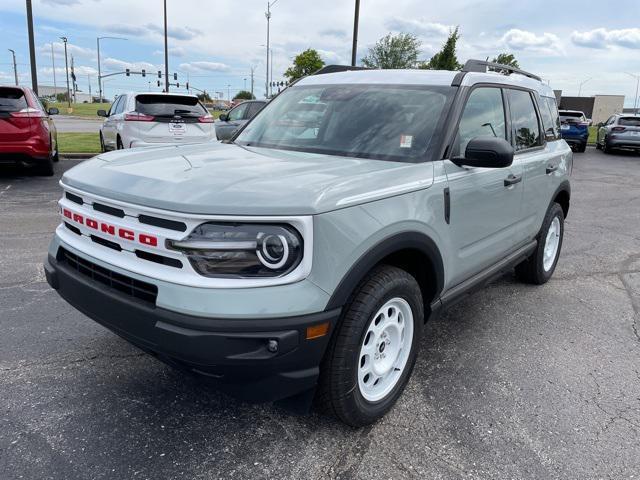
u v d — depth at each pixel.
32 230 6.61
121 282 2.56
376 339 2.82
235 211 2.26
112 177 2.71
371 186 2.66
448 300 3.42
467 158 3.17
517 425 2.99
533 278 5.26
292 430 2.86
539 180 4.56
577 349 3.97
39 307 4.29
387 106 3.61
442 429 2.93
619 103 60.25
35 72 18.39
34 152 9.77
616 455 2.76
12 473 2.45
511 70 4.62
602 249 6.89
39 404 3.00
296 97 4.14
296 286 2.32
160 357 2.55
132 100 11.08
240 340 2.27
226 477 2.49
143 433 2.79
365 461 2.65
